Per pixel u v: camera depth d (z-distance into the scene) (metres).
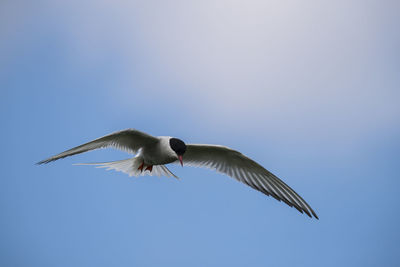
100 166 10.32
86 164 10.09
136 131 9.47
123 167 10.55
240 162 10.94
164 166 11.16
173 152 10.01
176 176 11.15
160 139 9.95
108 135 9.21
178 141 10.14
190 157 11.12
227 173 11.12
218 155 10.96
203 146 10.70
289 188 10.61
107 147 9.49
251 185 11.04
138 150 9.98
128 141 9.72
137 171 10.64
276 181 10.73
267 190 10.93
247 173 11.04
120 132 9.32
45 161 8.65
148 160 10.27
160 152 9.95
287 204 10.72
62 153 8.78
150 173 11.00
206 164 11.16
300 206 10.55
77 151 9.02
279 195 10.80
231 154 10.80
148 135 9.66
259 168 10.80
